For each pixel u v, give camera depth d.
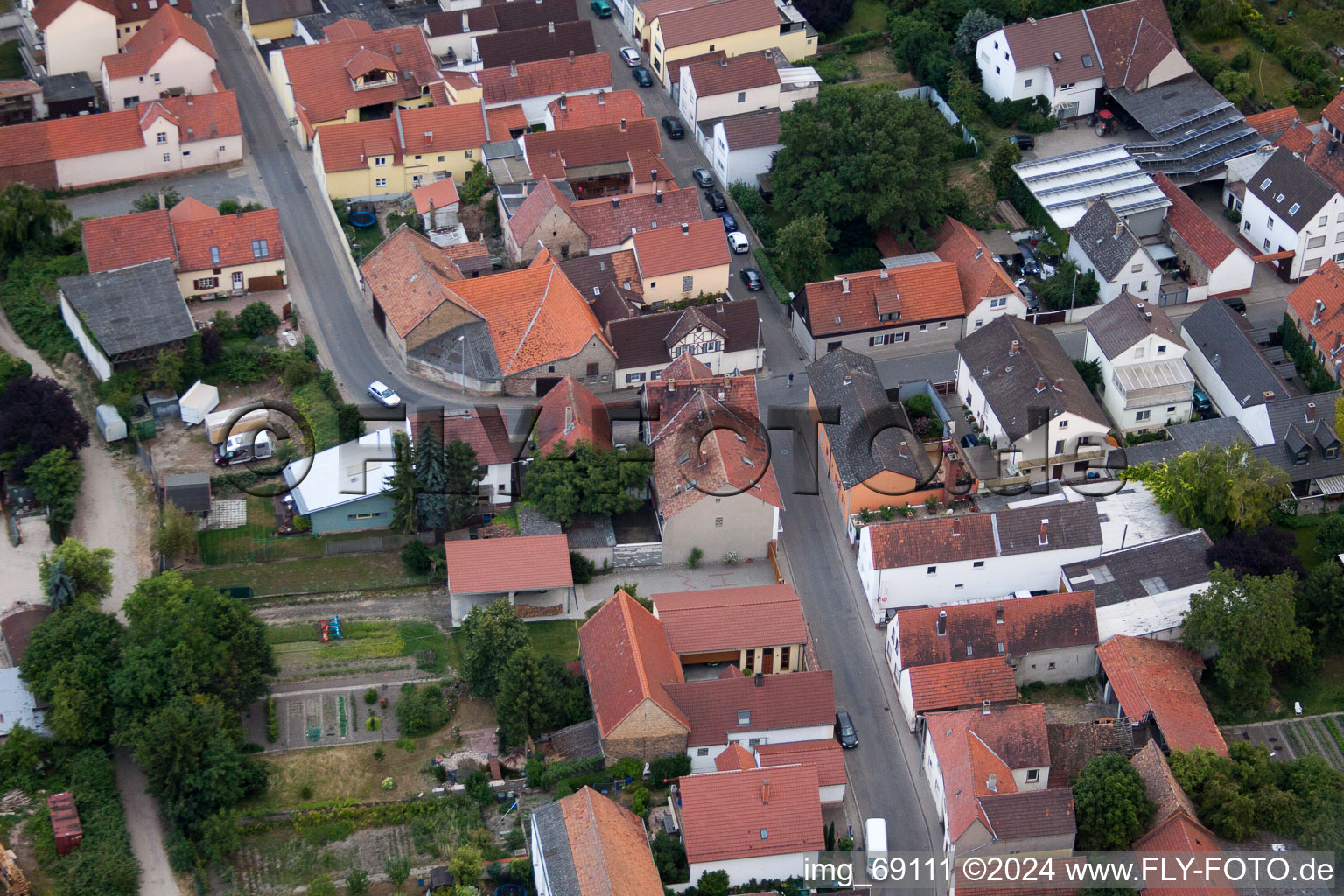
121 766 125.88
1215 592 133.88
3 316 166.88
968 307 168.25
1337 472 149.62
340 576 143.88
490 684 131.12
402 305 163.38
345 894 118.62
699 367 156.38
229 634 128.50
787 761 125.75
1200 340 163.00
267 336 165.62
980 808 119.56
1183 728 129.38
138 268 162.25
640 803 123.00
